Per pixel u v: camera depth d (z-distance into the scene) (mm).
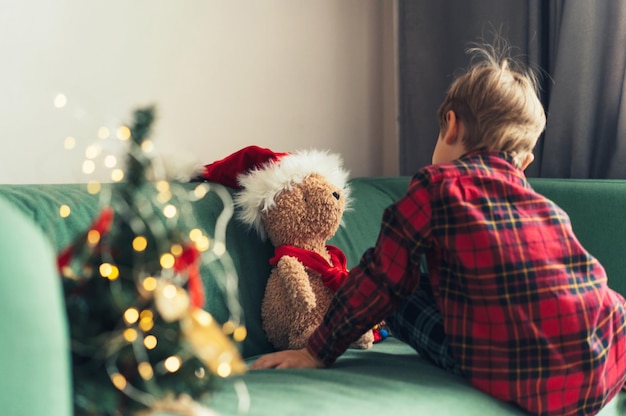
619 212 1650
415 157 2352
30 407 626
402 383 1092
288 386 1050
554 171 2008
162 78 1781
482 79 1268
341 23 2291
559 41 1983
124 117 1688
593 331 1130
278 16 2084
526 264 1111
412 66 2334
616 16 1904
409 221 1148
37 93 1532
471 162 1188
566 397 1114
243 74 1989
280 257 1413
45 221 1158
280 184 1407
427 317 1258
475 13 2197
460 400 1076
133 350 776
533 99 1283
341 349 1215
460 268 1131
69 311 774
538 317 1100
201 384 817
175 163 1316
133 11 1713
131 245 808
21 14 1503
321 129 2242
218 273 1336
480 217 1123
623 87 1879
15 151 1502
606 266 1642
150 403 775
